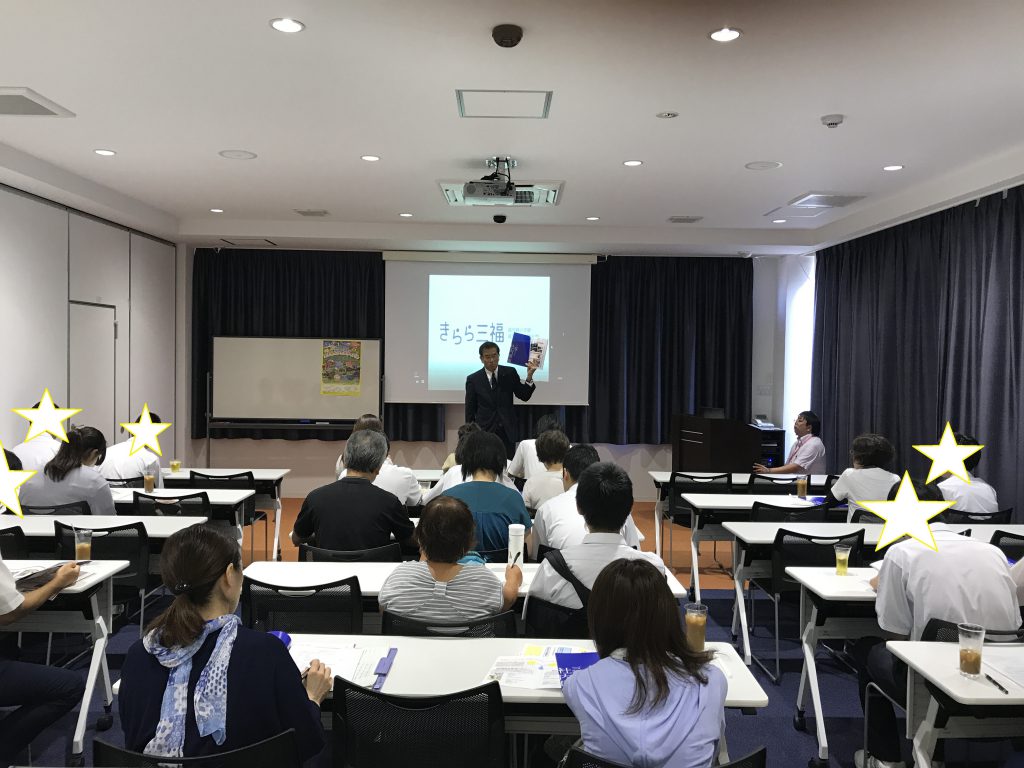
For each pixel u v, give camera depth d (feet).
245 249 29.07
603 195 20.92
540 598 8.30
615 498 8.26
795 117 14.19
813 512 14.92
